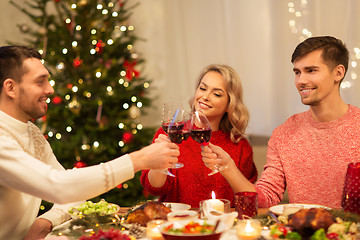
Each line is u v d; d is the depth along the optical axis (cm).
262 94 457
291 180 209
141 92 417
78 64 371
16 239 163
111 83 399
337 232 129
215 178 217
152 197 395
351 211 158
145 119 506
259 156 367
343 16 405
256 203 159
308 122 210
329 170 200
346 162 197
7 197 156
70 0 394
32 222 173
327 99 198
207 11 479
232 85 220
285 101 442
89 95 381
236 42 466
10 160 142
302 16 427
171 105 177
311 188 204
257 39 456
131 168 146
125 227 151
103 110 398
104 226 150
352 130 198
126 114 406
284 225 138
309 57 194
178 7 489
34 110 162
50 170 143
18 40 481
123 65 407
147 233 131
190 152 221
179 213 146
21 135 166
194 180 218
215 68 224
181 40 490
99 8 387
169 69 498
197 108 222
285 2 433
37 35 401
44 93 163
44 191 140
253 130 460
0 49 160
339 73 196
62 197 140
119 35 421
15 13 480
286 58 438
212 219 138
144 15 500
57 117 382
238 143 229
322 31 415
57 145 374
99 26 405
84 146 375
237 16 463
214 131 230
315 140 205
